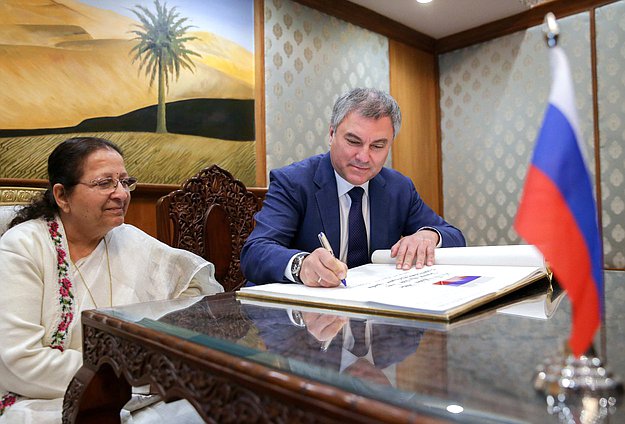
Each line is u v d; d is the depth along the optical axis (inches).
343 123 59.2
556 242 15.3
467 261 44.2
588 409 14.4
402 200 69.7
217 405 20.3
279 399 17.5
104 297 55.1
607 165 147.2
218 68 123.6
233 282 91.2
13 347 46.5
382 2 154.6
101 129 102.1
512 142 167.5
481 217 175.6
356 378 17.0
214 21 123.1
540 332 24.1
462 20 168.2
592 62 149.1
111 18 104.2
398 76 172.7
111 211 54.6
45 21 95.0
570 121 15.5
